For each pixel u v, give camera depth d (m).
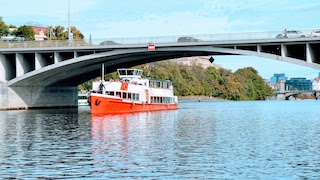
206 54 81.44
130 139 38.78
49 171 25.38
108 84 76.25
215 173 24.77
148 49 75.88
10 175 24.48
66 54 87.88
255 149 32.97
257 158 29.09
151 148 33.41
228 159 28.73
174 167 26.28
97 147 34.00
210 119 65.62
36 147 34.22
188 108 112.12
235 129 48.50
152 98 87.12
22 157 29.77
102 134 42.84
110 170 25.55
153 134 42.84
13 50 84.88
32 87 93.00
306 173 24.66
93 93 72.38
